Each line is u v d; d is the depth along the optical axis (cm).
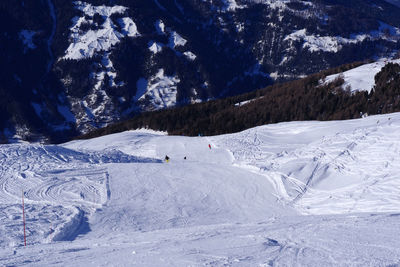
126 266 707
